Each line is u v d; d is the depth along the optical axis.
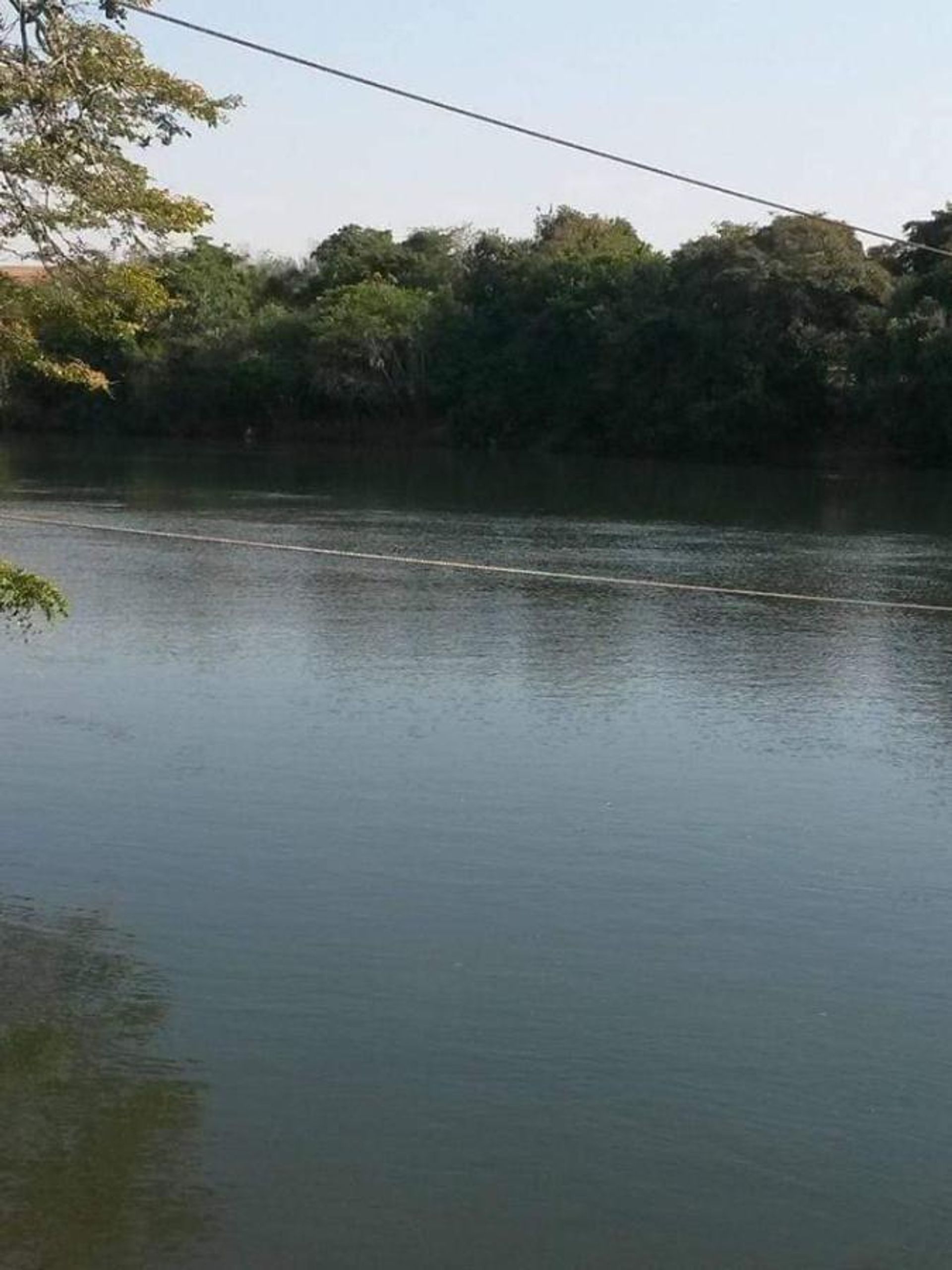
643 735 19.00
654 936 12.55
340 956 12.06
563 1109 9.75
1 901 13.14
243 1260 8.18
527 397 89.62
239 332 95.94
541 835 15.05
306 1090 9.95
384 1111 9.69
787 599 30.31
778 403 76.12
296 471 69.50
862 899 13.43
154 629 25.72
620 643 25.09
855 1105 9.83
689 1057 10.45
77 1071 10.16
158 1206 8.62
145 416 96.62
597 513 49.75
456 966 11.91
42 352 15.12
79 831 14.98
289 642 24.77
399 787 16.61
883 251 82.94
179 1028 10.79
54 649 23.72
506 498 55.91
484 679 22.09
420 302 95.50
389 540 40.38
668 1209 8.70
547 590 31.23
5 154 12.73
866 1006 11.27
